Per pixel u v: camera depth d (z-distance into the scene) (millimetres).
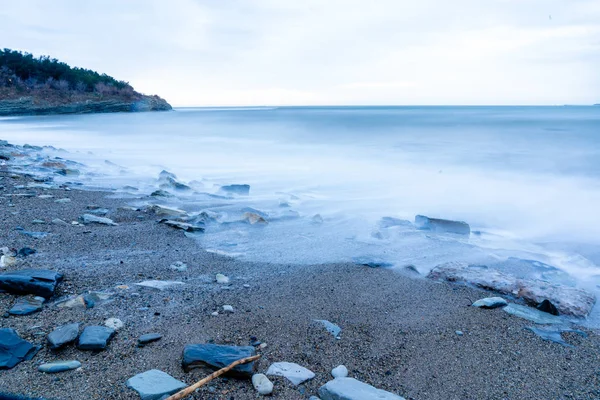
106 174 13117
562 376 3357
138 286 4633
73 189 9977
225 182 12828
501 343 3857
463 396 3076
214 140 27125
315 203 10195
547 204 10297
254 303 4488
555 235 7906
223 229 7395
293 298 4684
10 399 2688
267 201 10039
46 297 4145
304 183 12891
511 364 3518
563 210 9719
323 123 43531
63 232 6371
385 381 3230
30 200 8266
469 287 5184
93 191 9945
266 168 15969
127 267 5238
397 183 12992
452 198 10938
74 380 2928
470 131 31312
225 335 3746
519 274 5828
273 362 3373
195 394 2857
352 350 3654
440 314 4434
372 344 3777
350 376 3260
